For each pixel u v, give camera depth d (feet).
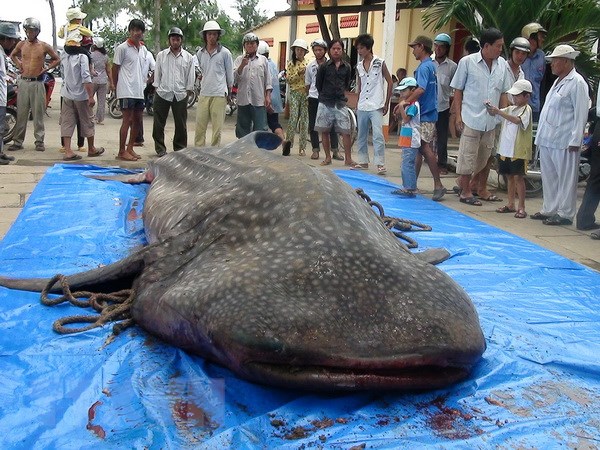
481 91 27.22
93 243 18.12
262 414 9.82
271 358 10.06
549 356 12.35
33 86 36.37
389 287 10.98
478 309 14.73
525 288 16.52
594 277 17.66
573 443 9.57
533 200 30.71
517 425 9.92
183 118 36.88
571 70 24.77
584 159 33.09
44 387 10.56
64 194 23.54
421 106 28.27
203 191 16.05
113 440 9.16
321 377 10.09
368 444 9.24
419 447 9.21
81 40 37.01
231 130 56.29
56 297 13.98
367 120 35.91
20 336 12.27
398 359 10.14
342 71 36.78
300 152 42.45
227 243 12.46
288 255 11.30
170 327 11.57
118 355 11.62
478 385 11.12
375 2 61.72
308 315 10.27
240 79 39.04
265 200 12.73
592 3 35.29
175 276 12.47
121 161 35.22
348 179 31.35
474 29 38.19
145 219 18.03
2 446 8.95
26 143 39.99
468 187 28.73
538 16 35.83
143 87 35.42
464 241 20.58
